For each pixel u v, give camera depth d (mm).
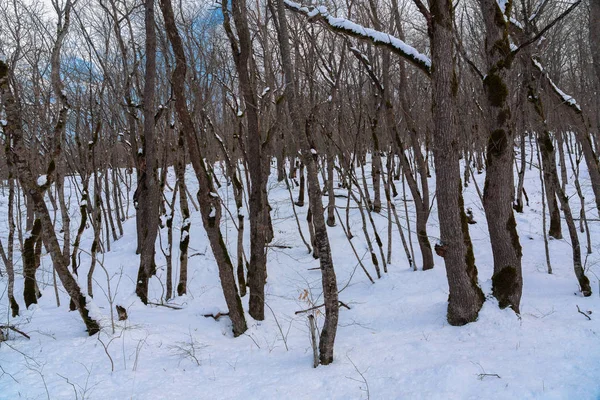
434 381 4250
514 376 4223
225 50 10617
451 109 5602
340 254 10070
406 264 9367
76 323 6012
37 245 7738
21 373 4598
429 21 5621
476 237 10594
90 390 4328
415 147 9031
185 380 4629
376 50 9672
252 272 6797
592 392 3887
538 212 12617
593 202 13016
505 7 6238
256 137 6863
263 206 6895
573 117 8484
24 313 6750
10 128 5105
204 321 6574
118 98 10594
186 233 8156
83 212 7711
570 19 12414
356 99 12039
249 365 5098
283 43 4773
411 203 13047
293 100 4777
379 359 4977
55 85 6926
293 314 7043
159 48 10523
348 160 9664
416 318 6273
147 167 7582
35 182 5234
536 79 7684
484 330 5438
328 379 4570
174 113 10773
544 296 6836
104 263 9508
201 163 5961
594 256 8977
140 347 5277
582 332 5180
